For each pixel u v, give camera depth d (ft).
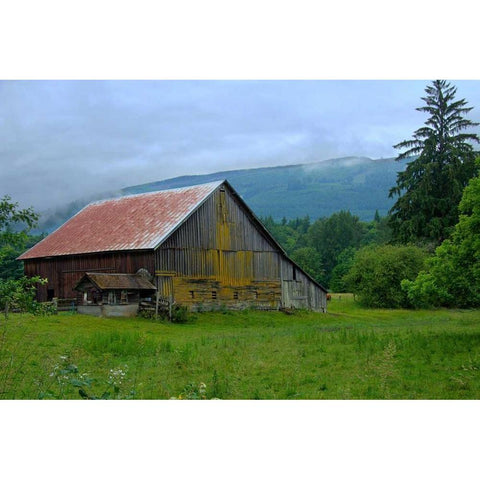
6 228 46.96
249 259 172.86
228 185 168.14
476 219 89.25
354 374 60.95
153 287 144.66
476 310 208.85
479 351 72.18
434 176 258.57
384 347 77.36
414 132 267.59
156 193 179.11
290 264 185.57
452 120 264.52
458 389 53.52
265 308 174.81
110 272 155.94
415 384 55.83
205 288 159.12
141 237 153.17
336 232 500.33
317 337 93.86
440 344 79.36
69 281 166.71
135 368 67.26
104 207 187.93
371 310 212.64
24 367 63.46
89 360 72.69
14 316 105.91
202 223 160.56
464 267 92.53
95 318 128.67
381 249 232.53
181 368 66.49
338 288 357.61
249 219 174.60
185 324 138.21
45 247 178.60
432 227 244.83
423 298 98.43
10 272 186.70
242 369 64.49
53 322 113.70
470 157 251.39
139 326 123.75
